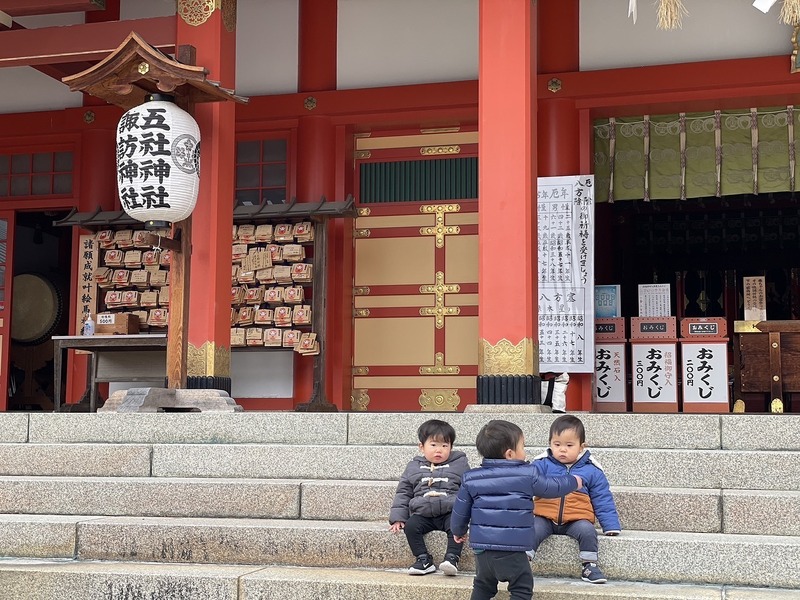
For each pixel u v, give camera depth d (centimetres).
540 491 473
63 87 1121
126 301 1026
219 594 493
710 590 470
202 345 802
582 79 1004
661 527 524
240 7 1097
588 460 512
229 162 834
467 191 1066
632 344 1051
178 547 539
